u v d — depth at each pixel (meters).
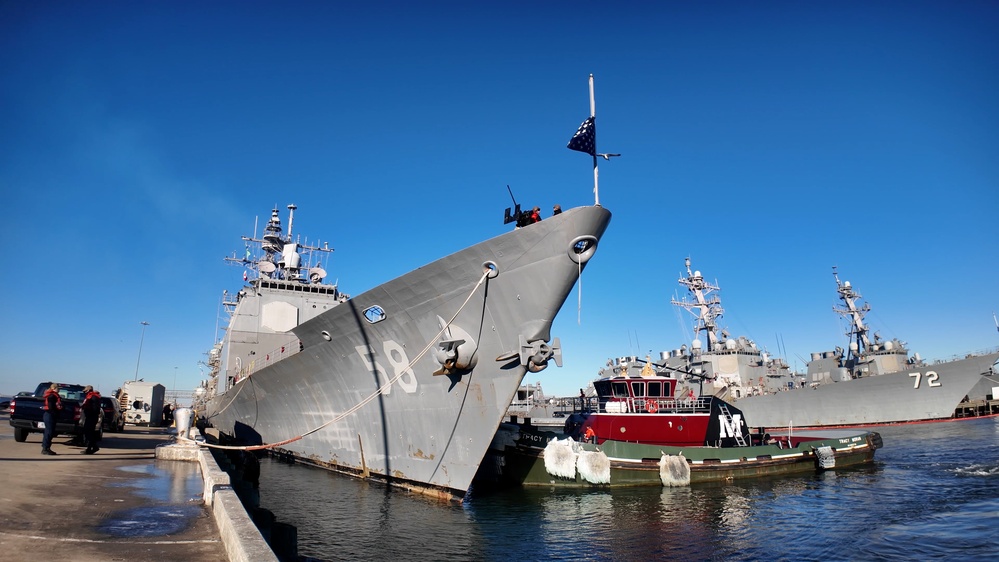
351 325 14.75
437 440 13.98
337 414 17.25
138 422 31.42
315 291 27.59
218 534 5.84
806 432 34.28
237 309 25.95
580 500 16.05
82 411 12.72
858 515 14.32
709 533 12.62
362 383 15.84
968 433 32.50
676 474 18.20
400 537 11.30
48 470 9.65
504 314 12.23
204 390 37.62
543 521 13.45
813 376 52.53
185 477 9.50
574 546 11.50
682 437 21.17
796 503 15.76
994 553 11.08
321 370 16.83
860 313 48.31
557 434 19.17
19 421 13.19
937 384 36.72
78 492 7.80
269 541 8.07
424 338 13.66
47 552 4.96
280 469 18.56
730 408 22.27
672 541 11.98
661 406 21.94
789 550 11.41
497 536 11.94
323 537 11.23
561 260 11.20
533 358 11.84
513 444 18.98
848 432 32.78
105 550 5.13
